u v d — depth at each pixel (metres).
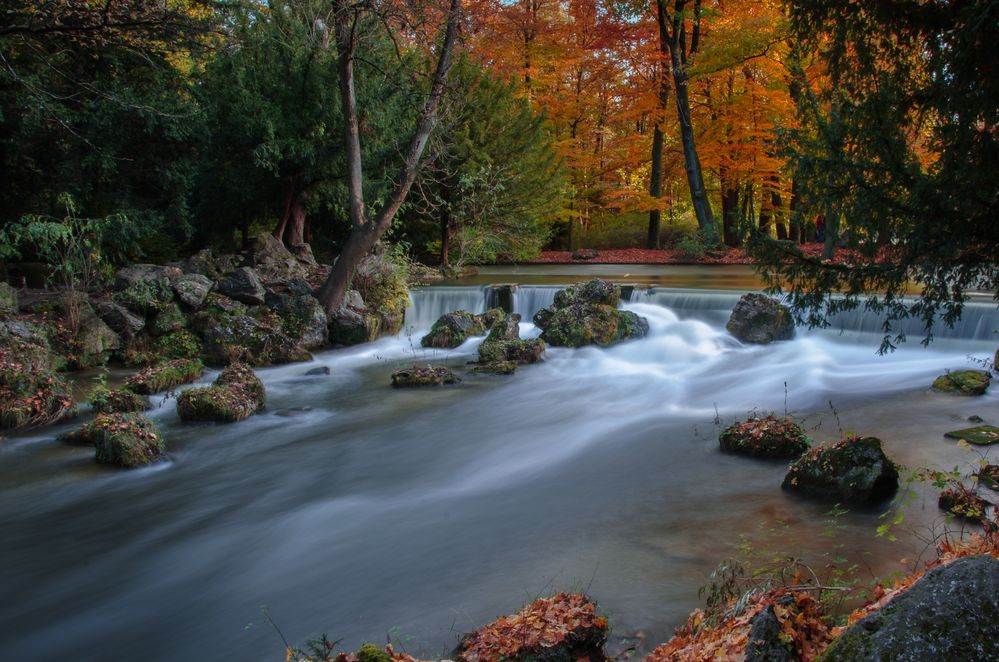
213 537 6.80
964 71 5.13
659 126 30.97
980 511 5.80
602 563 5.68
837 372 12.45
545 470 8.32
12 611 5.59
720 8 28.66
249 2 16.67
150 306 14.24
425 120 15.88
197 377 12.89
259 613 5.35
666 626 4.60
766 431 8.20
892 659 2.07
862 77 6.11
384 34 17.75
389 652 4.02
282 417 10.80
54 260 14.30
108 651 5.00
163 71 15.81
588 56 31.39
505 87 22.77
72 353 12.96
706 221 28.52
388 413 11.02
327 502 7.58
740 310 15.30
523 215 23.62
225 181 18.42
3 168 15.37
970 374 10.46
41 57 13.70
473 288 18.59
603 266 26.28
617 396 11.68
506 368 13.34
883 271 5.91
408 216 23.48
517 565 5.77
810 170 5.98
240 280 15.48
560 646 3.99
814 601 3.95
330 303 16.23
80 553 6.54
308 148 17.52
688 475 7.73
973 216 5.50
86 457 9.02
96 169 15.25
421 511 7.22
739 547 5.79
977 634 2.06
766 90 27.31
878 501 6.52
